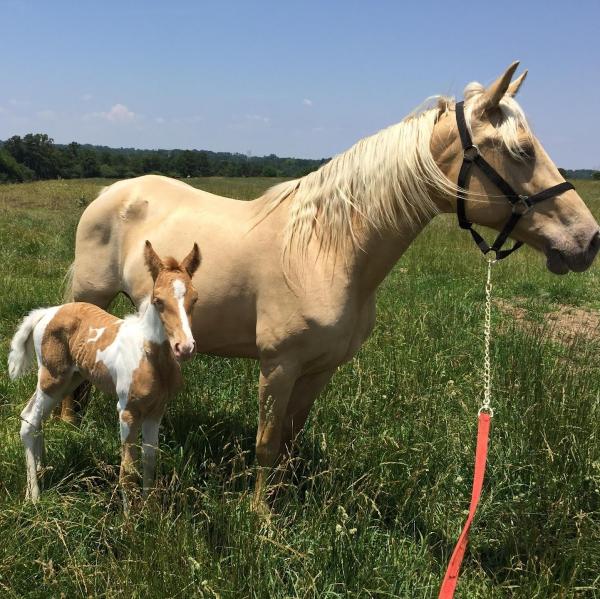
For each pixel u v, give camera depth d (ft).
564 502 9.11
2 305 18.56
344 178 9.00
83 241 11.84
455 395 12.62
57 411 12.35
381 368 13.73
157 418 9.40
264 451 9.55
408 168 8.66
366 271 9.11
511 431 11.17
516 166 8.26
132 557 7.69
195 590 7.27
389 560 8.45
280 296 9.04
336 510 9.23
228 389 13.41
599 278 29.76
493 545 9.19
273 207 9.60
